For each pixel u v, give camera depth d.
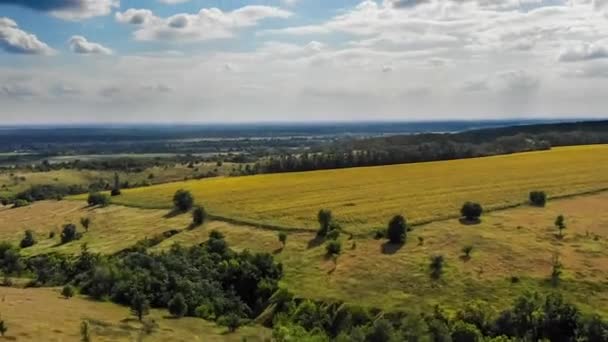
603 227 68.56
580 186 88.69
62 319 51.09
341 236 72.94
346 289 58.66
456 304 52.28
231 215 89.25
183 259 71.38
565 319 46.44
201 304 61.84
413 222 74.56
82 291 67.31
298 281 63.03
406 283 57.53
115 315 56.34
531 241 64.81
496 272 57.50
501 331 47.59
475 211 74.44
